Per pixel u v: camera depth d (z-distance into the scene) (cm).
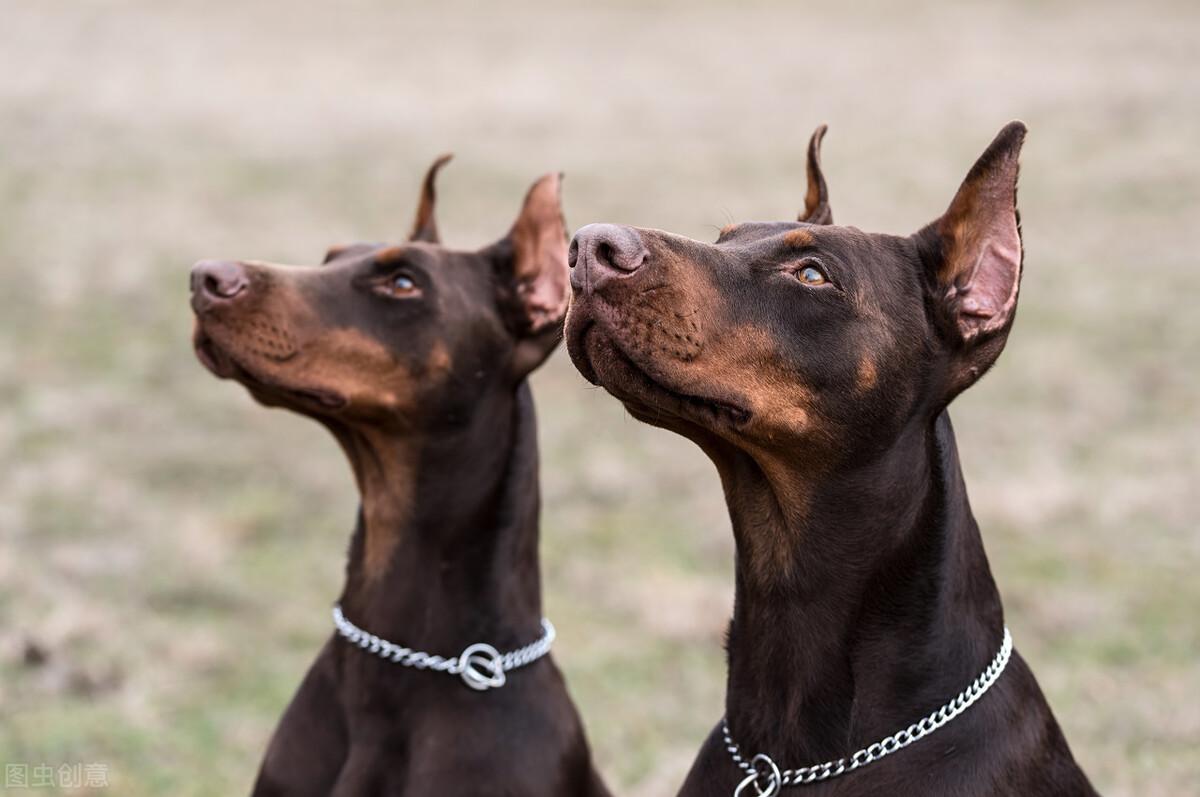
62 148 3909
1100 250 2734
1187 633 1112
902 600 543
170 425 1756
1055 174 3406
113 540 1353
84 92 4684
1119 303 2334
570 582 1245
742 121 4222
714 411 524
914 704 539
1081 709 979
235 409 1833
